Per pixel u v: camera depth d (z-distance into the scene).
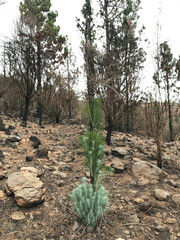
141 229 2.35
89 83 5.74
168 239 2.21
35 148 4.90
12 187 2.82
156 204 2.88
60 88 8.94
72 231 2.30
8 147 4.57
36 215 2.55
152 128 4.36
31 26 7.31
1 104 8.85
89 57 5.88
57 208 2.71
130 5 8.15
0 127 5.66
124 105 5.69
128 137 7.56
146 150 5.84
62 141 5.89
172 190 3.36
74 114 11.43
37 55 7.52
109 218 2.53
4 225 2.35
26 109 7.84
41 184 3.06
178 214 2.67
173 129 9.48
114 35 8.04
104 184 3.43
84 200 2.35
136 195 3.11
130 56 5.66
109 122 5.71
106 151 4.85
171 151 6.18
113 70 5.57
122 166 3.97
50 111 9.98
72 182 3.42
